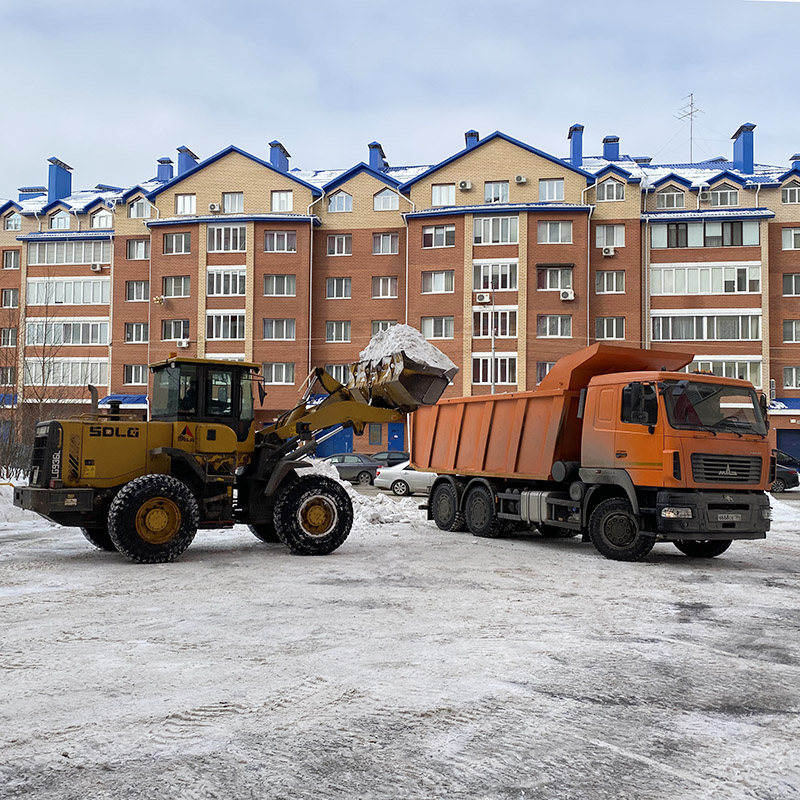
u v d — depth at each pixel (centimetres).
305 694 525
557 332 4572
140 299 5103
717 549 1300
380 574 1041
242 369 1295
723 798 380
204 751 428
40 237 5234
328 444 4822
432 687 543
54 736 448
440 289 4706
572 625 749
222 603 834
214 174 4984
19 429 2498
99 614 777
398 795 379
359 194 4922
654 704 519
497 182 4747
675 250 4675
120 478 1174
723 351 4600
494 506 1499
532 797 379
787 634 728
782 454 3688
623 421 1220
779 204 4709
